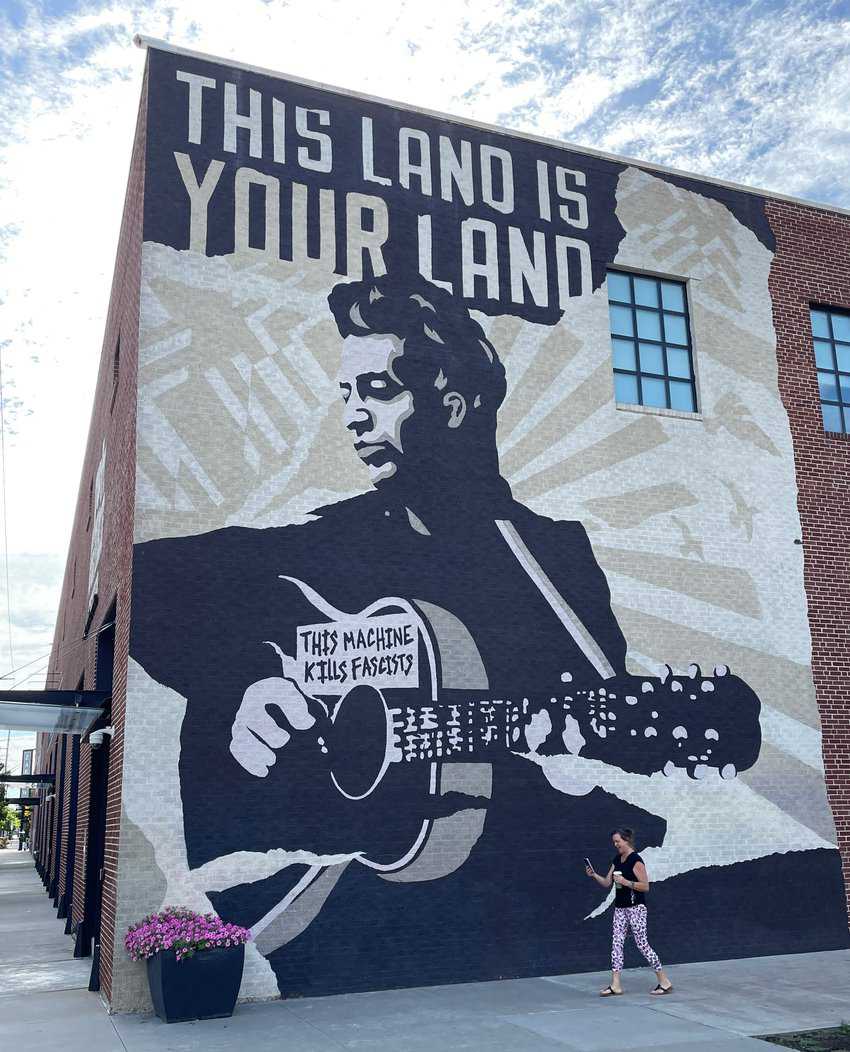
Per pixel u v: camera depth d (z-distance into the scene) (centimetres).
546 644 1414
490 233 1548
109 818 1263
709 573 1555
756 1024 977
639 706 1452
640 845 1402
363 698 1286
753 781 1501
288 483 1316
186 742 1181
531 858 1327
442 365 1458
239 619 1244
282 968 1161
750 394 1673
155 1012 1056
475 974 1252
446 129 1561
